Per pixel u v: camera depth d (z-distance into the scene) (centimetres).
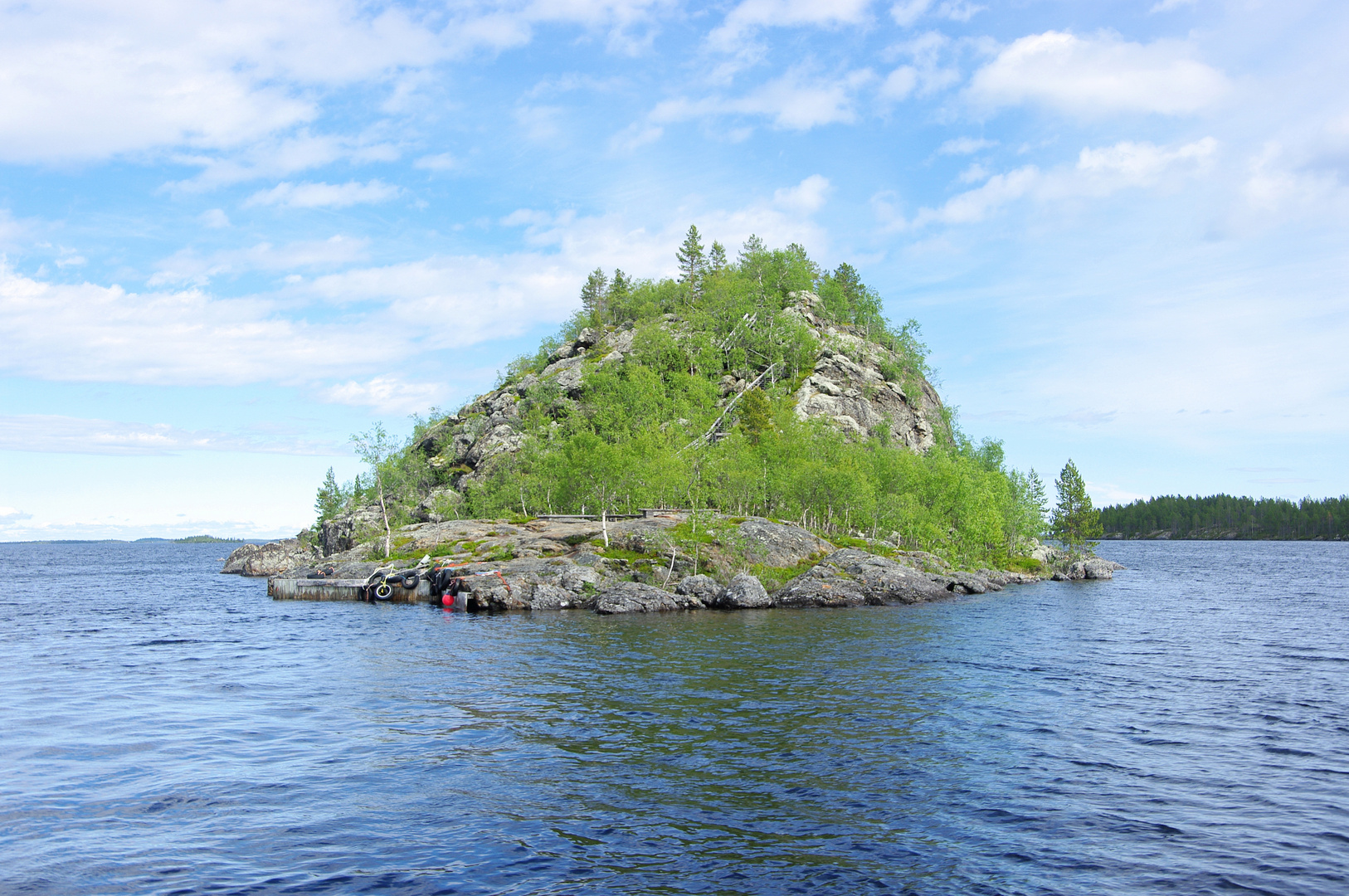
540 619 6366
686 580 7388
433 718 2930
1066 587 10031
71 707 3152
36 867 1623
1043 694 3375
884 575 7925
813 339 18075
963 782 2200
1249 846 1755
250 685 3584
